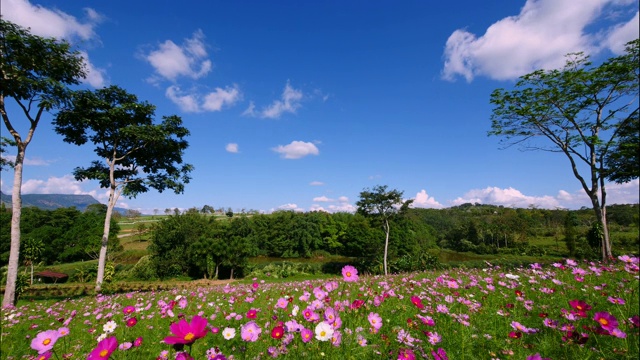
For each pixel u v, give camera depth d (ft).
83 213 202.90
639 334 8.30
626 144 58.59
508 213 218.79
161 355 9.18
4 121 45.32
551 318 12.20
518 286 19.42
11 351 14.24
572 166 66.18
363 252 189.98
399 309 14.46
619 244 114.01
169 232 133.59
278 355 8.36
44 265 157.17
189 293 32.24
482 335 10.17
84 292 59.82
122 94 60.95
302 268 129.59
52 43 45.70
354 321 9.81
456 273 34.53
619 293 15.02
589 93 60.08
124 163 67.67
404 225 162.30
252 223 222.28
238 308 18.75
